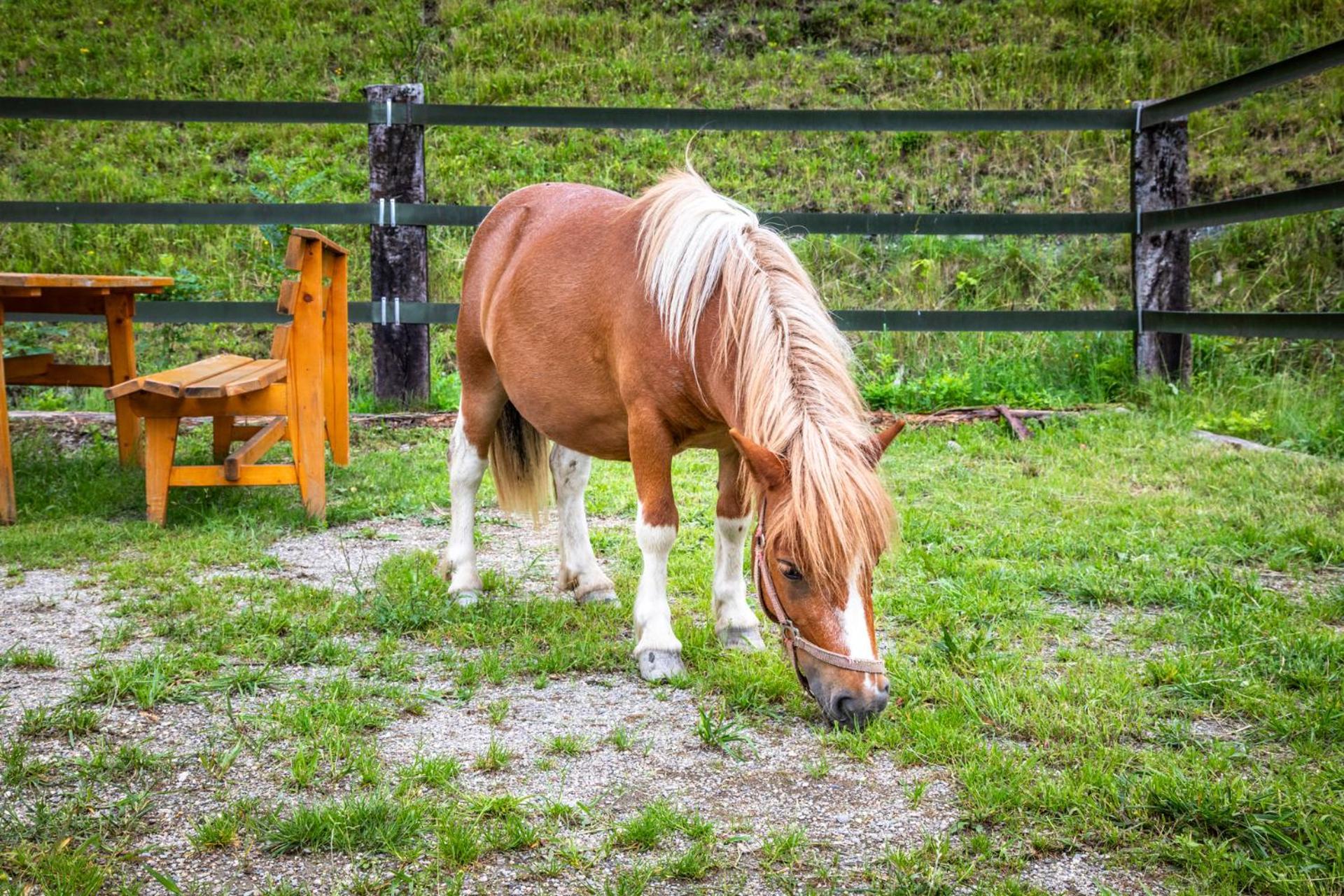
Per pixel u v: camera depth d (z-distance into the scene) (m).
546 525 4.76
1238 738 2.68
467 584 3.85
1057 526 4.66
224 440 5.72
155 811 2.29
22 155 9.77
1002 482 5.46
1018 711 2.77
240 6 12.07
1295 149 9.66
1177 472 5.55
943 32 11.68
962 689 2.89
